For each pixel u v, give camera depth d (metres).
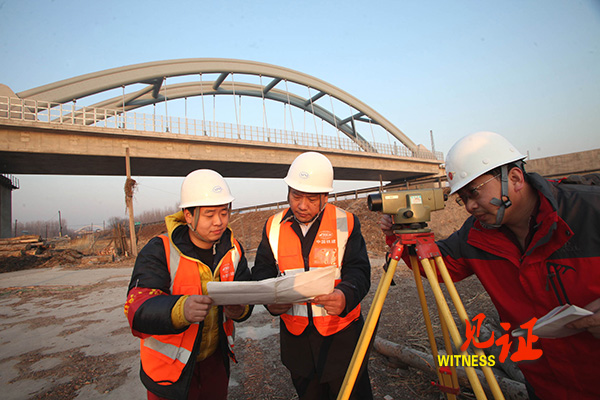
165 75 29.02
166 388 1.41
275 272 1.89
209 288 1.25
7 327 5.12
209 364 1.70
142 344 1.50
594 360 1.07
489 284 1.39
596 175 1.27
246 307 1.64
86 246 26.50
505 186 1.17
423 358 2.59
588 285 1.07
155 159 19.30
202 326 1.51
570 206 1.14
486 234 1.36
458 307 1.23
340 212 1.89
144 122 18.48
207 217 1.53
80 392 2.85
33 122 15.04
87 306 6.29
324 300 1.41
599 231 1.08
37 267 15.30
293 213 1.80
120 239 18.42
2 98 16.52
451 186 1.32
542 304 1.19
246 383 2.75
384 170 32.06
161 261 1.52
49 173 20.84
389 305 4.68
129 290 1.42
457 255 1.54
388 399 2.34
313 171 1.72
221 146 21.58
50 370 3.34
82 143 16.62
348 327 1.69
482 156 1.20
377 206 1.42
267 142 23.12
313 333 1.67
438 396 2.32
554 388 1.20
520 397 2.00
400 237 1.40
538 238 1.14
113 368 3.31
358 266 1.78
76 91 23.81
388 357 2.91
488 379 1.15
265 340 3.75
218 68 33.38
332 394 1.69
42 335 4.58
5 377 3.23
